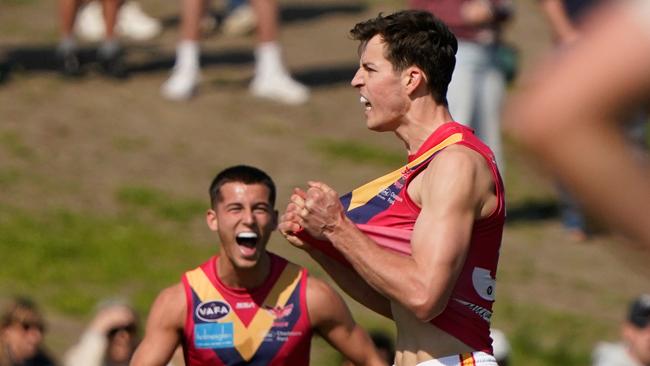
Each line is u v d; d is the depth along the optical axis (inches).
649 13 185.2
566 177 195.8
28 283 1380.4
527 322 1438.2
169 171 1726.1
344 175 1760.6
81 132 1802.4
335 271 551.2
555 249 1664.6
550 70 195.3
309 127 1934.1
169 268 1454.2
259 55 2037.4
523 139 197.8
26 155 1708.9
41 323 1035.9
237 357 719.1
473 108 1566.2
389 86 513.7
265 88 2025.1
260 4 2017.7
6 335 1024.2
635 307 1035.9
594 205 195.2
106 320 1043.9
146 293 1381.6
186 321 716.7
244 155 1797.5
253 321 717.3
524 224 1736.0
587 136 192.2
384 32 517.3
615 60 187.3
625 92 187.9
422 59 510.6
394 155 1860.2
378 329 1344.7
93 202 1604.3
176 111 1925.4
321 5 2564.0
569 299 1519.4
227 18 2353.6
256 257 711.1
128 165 1726.1
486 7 1535.4
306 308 721.6
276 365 724.0
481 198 487.8
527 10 2532.0
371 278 473.7
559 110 192.5
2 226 1502.2
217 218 721.0
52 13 2402.8
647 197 191.8
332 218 476.4
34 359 1035.3
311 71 2178.9
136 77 2042.3
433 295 464.1
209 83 2058.3
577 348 1387.8
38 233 1498.5
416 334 513.3
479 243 498.6
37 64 2049.7
